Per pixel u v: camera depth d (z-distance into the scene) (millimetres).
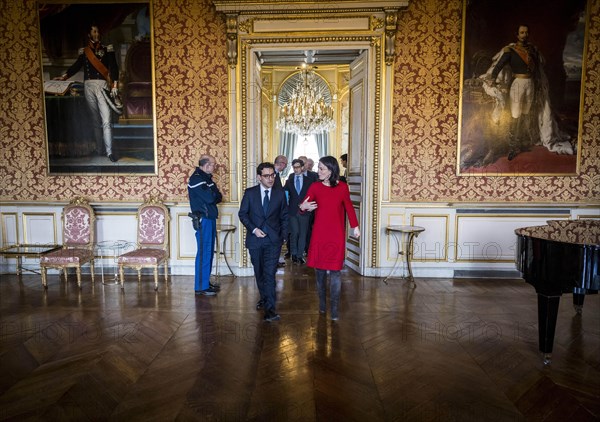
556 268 2619
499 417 2199
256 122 5434
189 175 5312
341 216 3576
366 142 5227
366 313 3861
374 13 5012
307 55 5711
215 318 3705
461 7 4992
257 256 3729
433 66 5086
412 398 2385
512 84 5047
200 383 2543
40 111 5324
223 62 5180
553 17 4957
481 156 5156
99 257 5434
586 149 5102
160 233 5074
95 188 5383
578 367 2777
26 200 5422
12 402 2332
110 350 3018
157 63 5207
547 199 5176
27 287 4766
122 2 5164
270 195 3674
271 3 4992
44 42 5242
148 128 5285
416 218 5270
